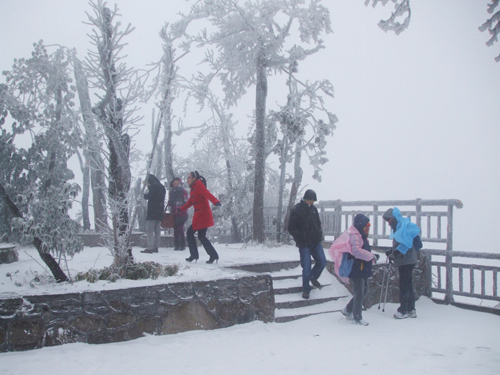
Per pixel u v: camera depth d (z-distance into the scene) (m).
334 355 5.06
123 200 6.61
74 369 4.39
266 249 12.27
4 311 4.87
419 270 9.74
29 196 6.09
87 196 14.81
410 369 4.52
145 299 5.75
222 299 6.41
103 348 5.15
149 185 10.85
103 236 6.84
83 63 6.75
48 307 5.11
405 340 5.96
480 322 7.77
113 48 6.84
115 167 6.69
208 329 6.20
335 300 8.23
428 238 9.80
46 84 12.06
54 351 4.92
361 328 6.72
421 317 8.09
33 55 12.12
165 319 5.88
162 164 15.73
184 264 8.59
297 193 14.43
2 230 11.30
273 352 5.15
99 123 6.69
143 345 5.35
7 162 11.82
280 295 8.01
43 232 5.89
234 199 15.26
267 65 14.08
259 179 13.48
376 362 4.77
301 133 13.46
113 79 6.83
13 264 8.42
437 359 4.93
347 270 6.98
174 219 11.75
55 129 11.71
